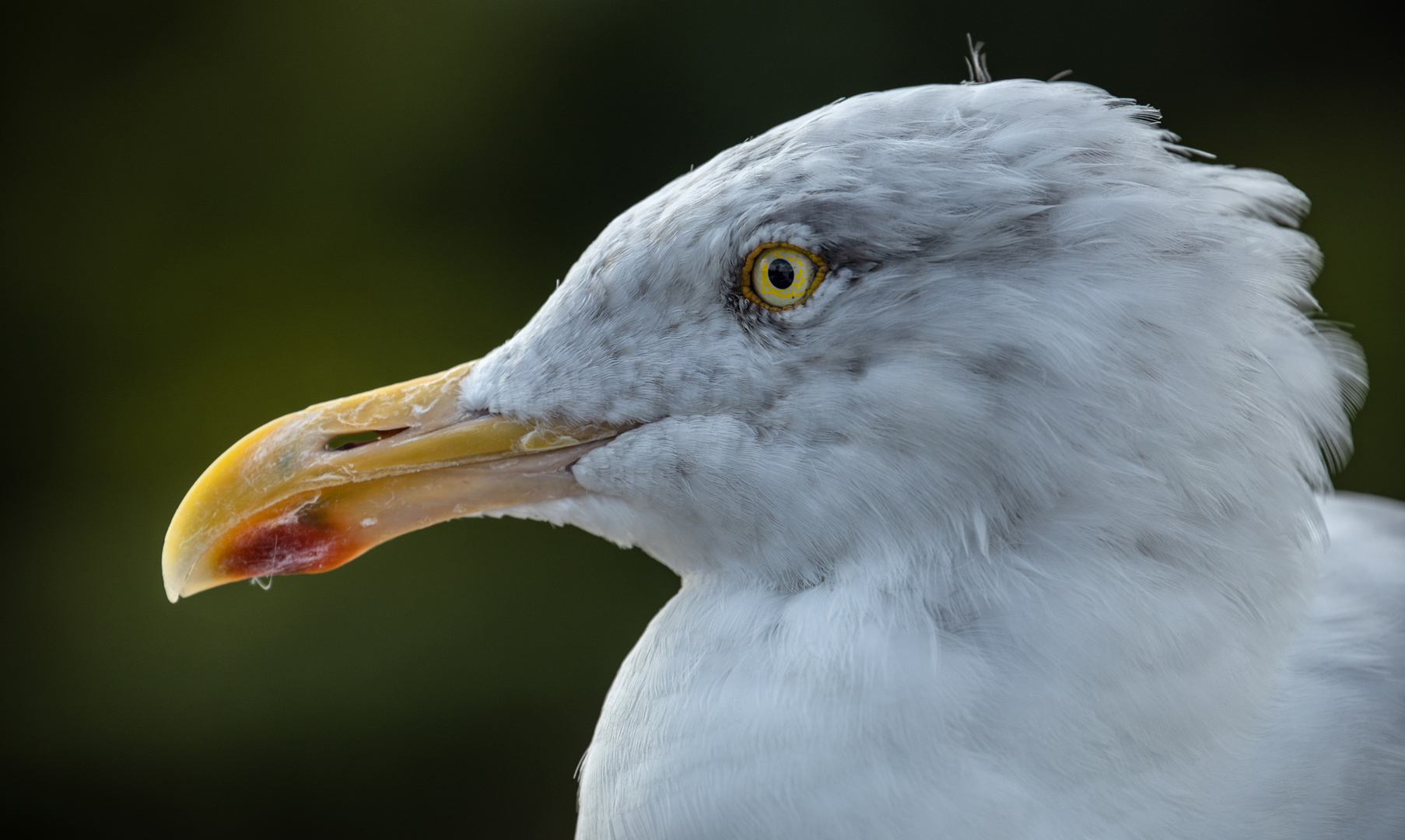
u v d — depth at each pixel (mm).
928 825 1694
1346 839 1708
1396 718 1719
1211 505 1702
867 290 1709
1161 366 1701
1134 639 1699
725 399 1718
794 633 1707
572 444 1730
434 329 2709
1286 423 1710
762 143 1719
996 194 1705
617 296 1724
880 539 1711
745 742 1701
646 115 2643
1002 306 1704
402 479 1735
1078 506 1703
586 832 1722
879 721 1697
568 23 2652
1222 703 1703
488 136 2711
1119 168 1708
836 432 1711
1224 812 1703
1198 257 1705
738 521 1719
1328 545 1730
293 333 2711
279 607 2463
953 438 1705
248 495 1734
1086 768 1696
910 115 1712
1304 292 1721
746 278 1715
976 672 1698
